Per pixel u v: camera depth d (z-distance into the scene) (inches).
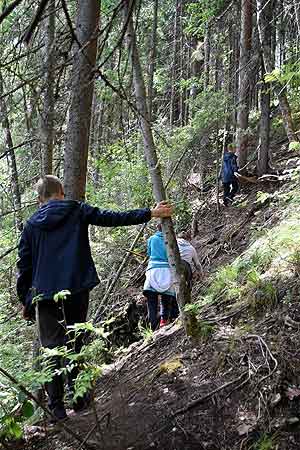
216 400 134.9
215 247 388.5
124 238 415.5
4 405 128.0
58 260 145.5
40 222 146.6
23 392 115.1
